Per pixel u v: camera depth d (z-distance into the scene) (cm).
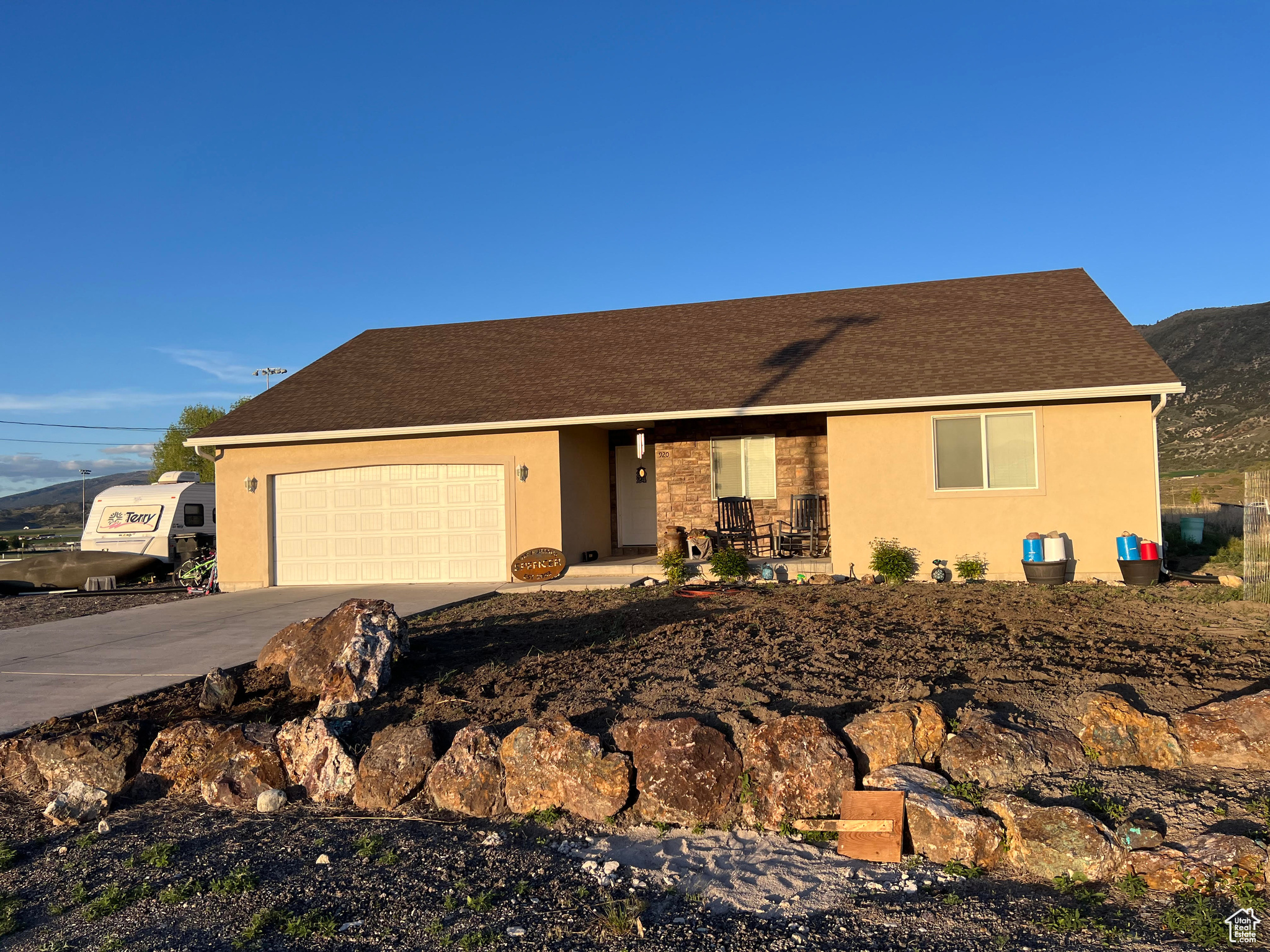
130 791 670
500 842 557
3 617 1461
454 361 1880
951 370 1430
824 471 1647
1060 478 1360
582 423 1505
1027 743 578
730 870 518
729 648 838
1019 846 509
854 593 1204
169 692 831
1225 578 1186
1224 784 548
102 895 497
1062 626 900
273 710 779
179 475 2291
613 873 512
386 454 1627
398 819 603
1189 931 420
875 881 502
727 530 1683
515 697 713
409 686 771
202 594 1667
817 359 1577
